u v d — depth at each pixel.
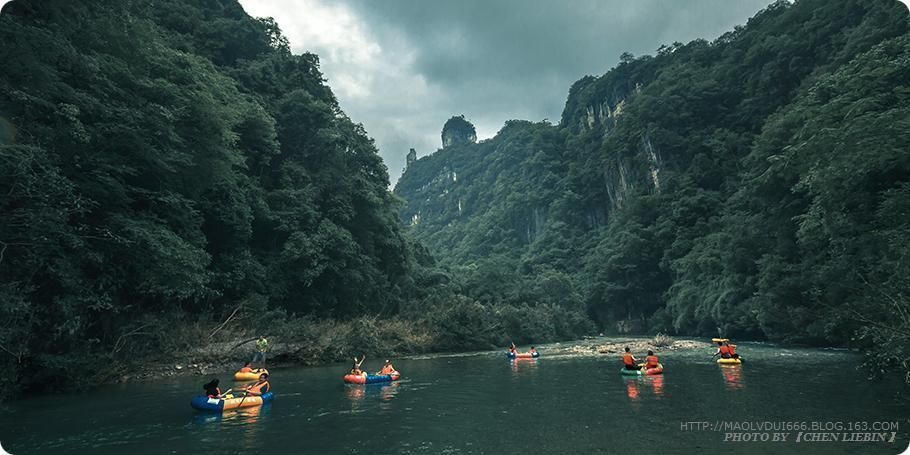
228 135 23.75
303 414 12.27
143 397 14.72
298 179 37.75
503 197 146.75
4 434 10.18
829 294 22.81
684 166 76.06
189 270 19.30
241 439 9.76
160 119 18.28
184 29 40.34
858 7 50.75
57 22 15.51
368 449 8.98
